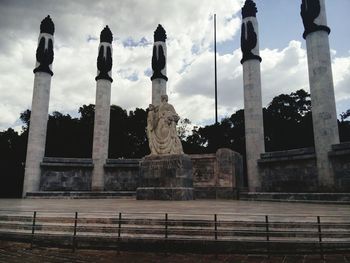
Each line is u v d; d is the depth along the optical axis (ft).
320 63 74.90
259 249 22.88
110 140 177.47
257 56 94.89
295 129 161.68
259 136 90.68
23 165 134.62
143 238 24.25
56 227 27.35
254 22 97.50
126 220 27.45
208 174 84.33
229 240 23.22
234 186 81.05
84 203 55.11
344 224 25.27
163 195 61.77
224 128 184.03
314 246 22.50
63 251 24.34
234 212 34.14
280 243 22.84
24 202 61.93
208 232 24.61
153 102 108.27
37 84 99.91
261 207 43.93
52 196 84.74
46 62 101.65
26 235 26.89
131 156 187.32
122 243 24.45
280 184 82.84
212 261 21.45
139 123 185.47
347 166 67.00
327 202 55.31
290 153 80.79
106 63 107.55
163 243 23.94
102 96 105.09
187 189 63.05
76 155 171.32
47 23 104.32
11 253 23.63
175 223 26.53
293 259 21.45
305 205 50.37
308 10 78.64
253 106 92.27
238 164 87.92
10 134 159.53
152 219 27.02
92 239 25.03
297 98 172.65
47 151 167.02
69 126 172.65
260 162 87.76
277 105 173.47
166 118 66.23
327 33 77.61
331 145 70.79
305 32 78.95
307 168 77.20
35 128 97.04
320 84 74.13
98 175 99.96
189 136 205.77
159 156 63.98
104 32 110.52
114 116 180.04
